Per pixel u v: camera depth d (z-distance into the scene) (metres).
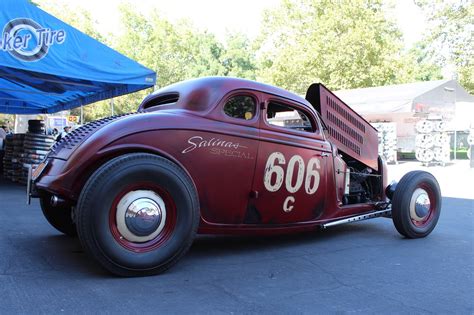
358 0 27.28
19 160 10.60
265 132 4.41
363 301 3.24
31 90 12.22
